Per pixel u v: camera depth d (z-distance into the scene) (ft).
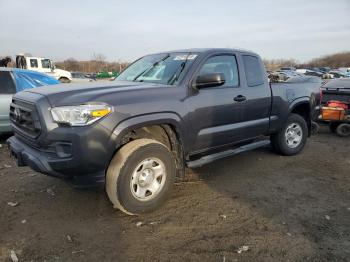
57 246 10.39
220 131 15.16
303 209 13.12
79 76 112.27
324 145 24.45
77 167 11.03
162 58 16.02
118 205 11.90
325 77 116.88
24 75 23.47
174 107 13.03
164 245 10.52
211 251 10.19
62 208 12.91
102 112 11.18
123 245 10.50
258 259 9.81
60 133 11.02
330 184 15.96
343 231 11.48
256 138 17.90
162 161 12.53
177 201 13.69
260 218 12.31
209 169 17.72
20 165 12.96
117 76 17.29
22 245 10.39
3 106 22.02
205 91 14.40
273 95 18.04
